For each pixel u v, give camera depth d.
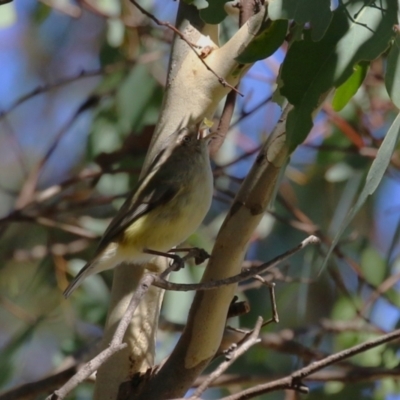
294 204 12.86
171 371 6.58
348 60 5.88
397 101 6.09
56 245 11.60
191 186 8.26
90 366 4.68
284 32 6.32
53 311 12.77
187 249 8.42
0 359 10.97
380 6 6.00
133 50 12.18
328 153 12.02
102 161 11.45
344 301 11.77
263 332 11.91
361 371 9.62
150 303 7.02
